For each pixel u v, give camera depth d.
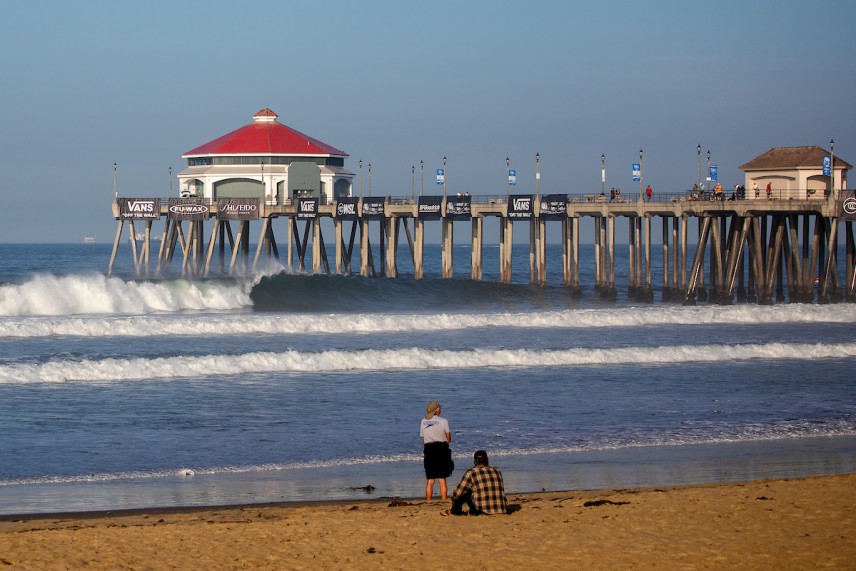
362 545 21.91
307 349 55.88
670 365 51.91
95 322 61.44
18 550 21.59
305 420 37.81
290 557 21.16
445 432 26.86
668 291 89.88
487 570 20.16
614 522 23.38
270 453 32.69
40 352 53.09
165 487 28.44
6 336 59.25
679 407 40.69
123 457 31.92
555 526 23.11
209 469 30.55
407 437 35.12
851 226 83.00
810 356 55.16
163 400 41.34
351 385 45.31
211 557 21.22
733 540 21.77
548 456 32.38
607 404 41.25
